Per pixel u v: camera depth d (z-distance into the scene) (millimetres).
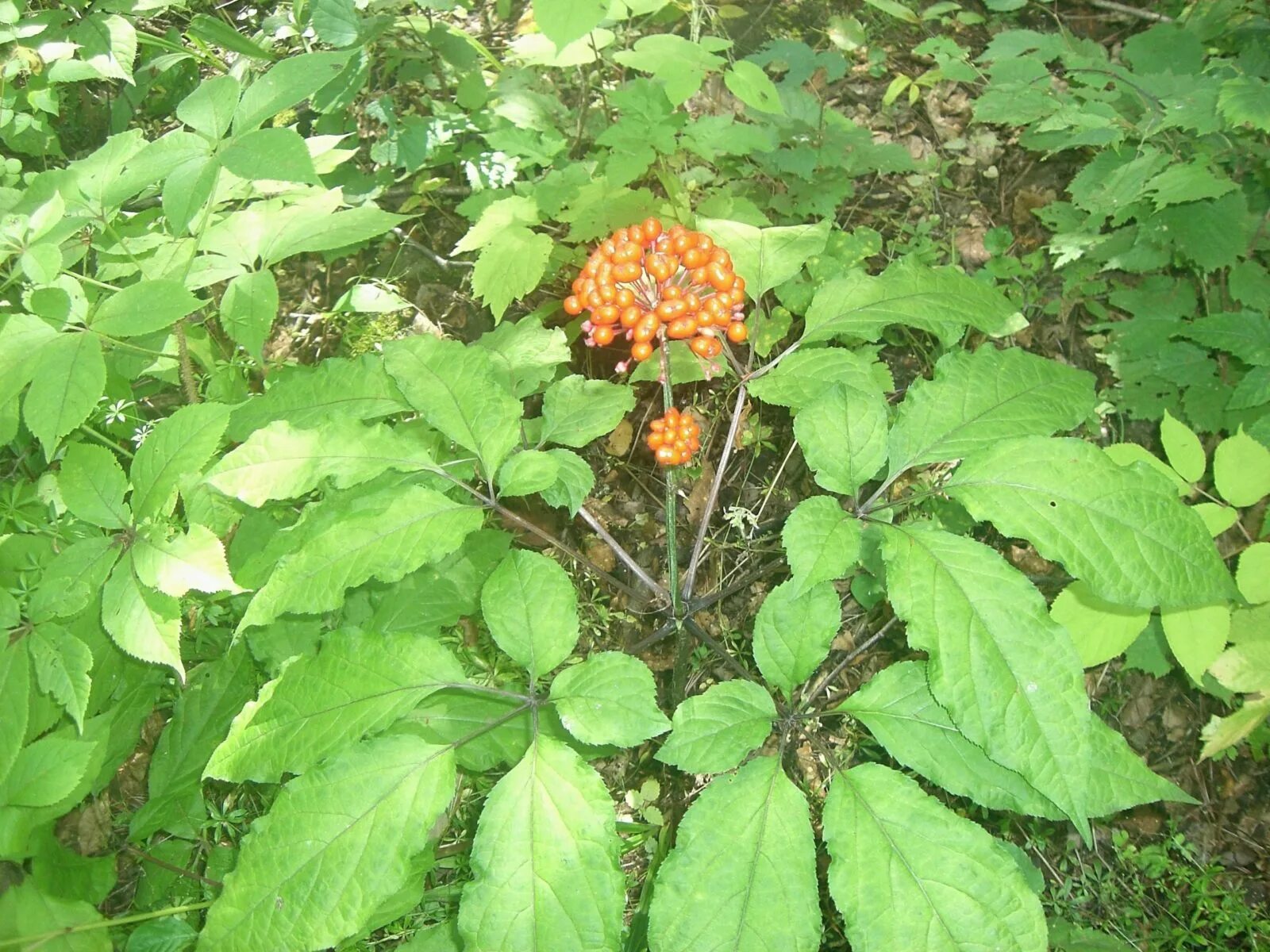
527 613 445
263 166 483
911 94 1010
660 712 413
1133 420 831
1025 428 446
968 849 402
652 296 466
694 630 561
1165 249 819
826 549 414
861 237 864
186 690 629
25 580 597
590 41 815
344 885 391
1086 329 894
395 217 632
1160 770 709
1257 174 848
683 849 408
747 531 779
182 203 487
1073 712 375
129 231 689
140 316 515
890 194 996
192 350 717
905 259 522
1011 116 866
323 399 530
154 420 801
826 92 1073
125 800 660
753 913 395
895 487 779
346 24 852
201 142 505
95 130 1019
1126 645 562
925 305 505
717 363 511
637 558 779
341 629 438
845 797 421
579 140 914
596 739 411
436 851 606
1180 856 677
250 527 652
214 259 628
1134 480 403
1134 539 394
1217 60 930
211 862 583
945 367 461
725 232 548
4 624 502
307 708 420
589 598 759
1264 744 702
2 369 507
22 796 472
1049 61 974
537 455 467
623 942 563
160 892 595
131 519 501
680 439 473
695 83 638
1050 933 583
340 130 976
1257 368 670
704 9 1016
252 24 1076
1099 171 854
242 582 475
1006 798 424
